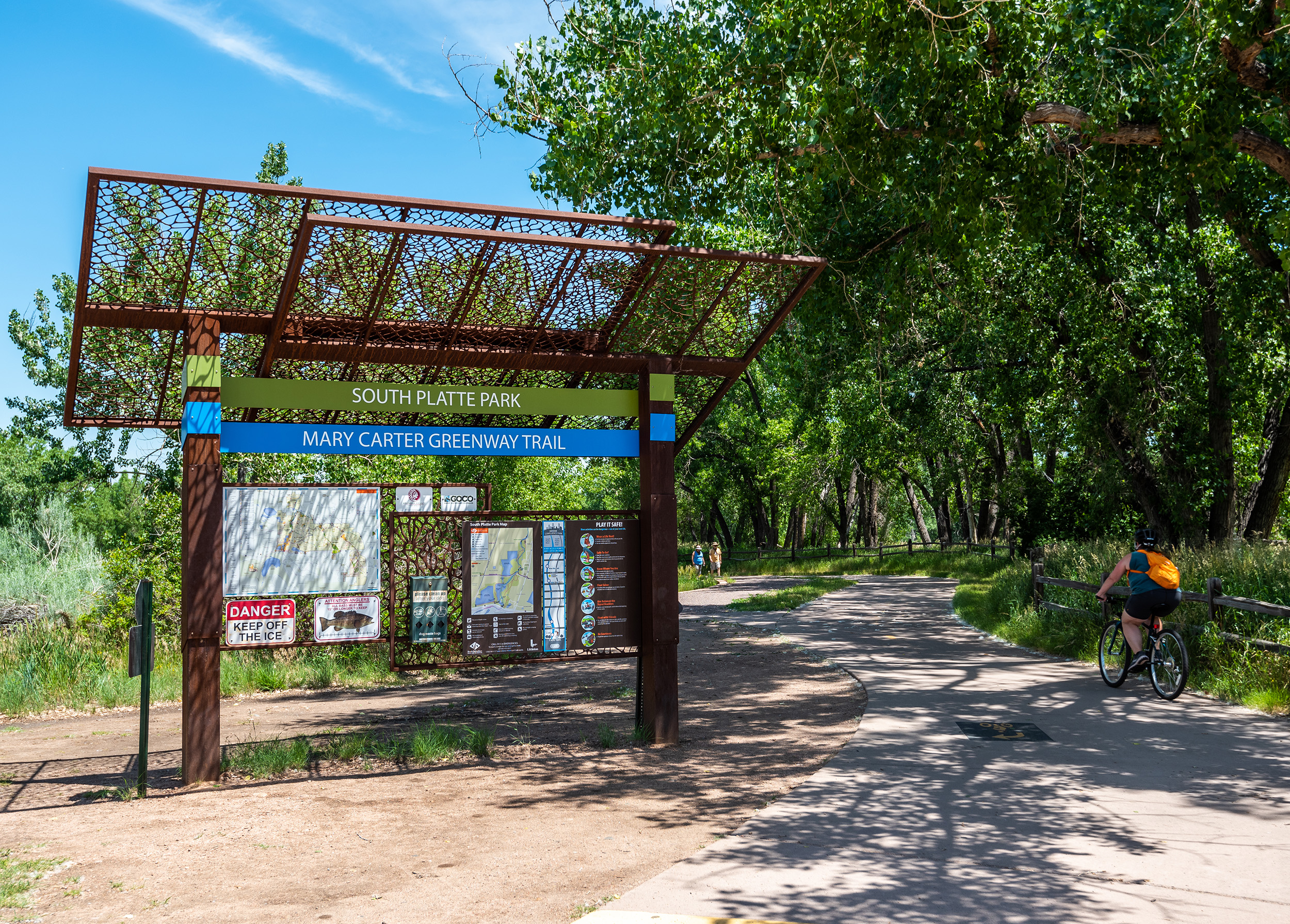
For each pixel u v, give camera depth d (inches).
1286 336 594.2
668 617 325.1
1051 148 483.8
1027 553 935.7
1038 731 308.8
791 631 650.8
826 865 183.8
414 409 307.3
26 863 194.4
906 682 418.3
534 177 485.1
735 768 279.7
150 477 899.4
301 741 324.5
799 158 476.7
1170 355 634.8
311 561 293.0
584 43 474.6
